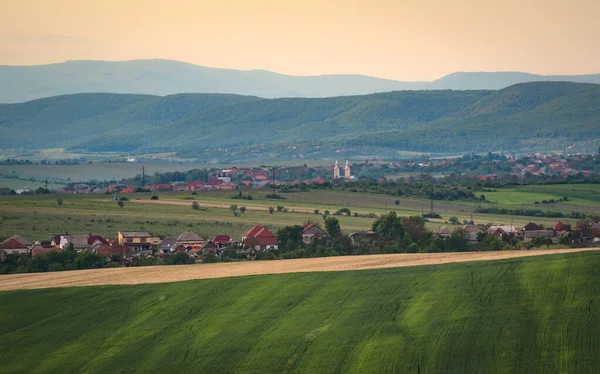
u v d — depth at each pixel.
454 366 110.56
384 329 123.94
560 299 129.75
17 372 120.50
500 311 127.12
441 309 130.25
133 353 123.81
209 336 127.31
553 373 106.56
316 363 114.75
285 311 135.50
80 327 136.00
